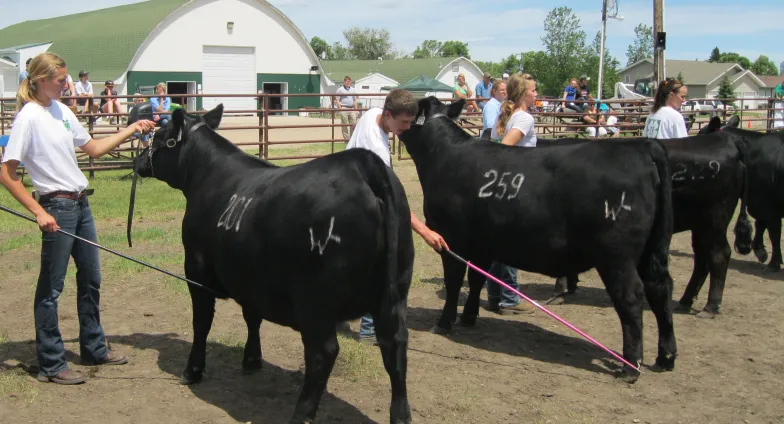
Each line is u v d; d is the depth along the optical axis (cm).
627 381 522
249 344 521
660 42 2081
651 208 517
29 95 479
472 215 582
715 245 675
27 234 960
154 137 527
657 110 753
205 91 4247
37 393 482
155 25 4028
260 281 423
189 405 473
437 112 617
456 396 494
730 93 4972
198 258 479
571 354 584
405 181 1471
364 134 521
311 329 403
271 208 410
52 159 477
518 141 644
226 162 489
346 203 393
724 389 515
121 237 937
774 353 588
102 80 3922
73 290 717
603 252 520
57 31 5003
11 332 605
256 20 4347
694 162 648
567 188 528
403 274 420
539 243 547
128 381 509
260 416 459
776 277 834
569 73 5412
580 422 457
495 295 700
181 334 611
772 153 827
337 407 474
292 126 1548
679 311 705
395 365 405
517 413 469
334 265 393
